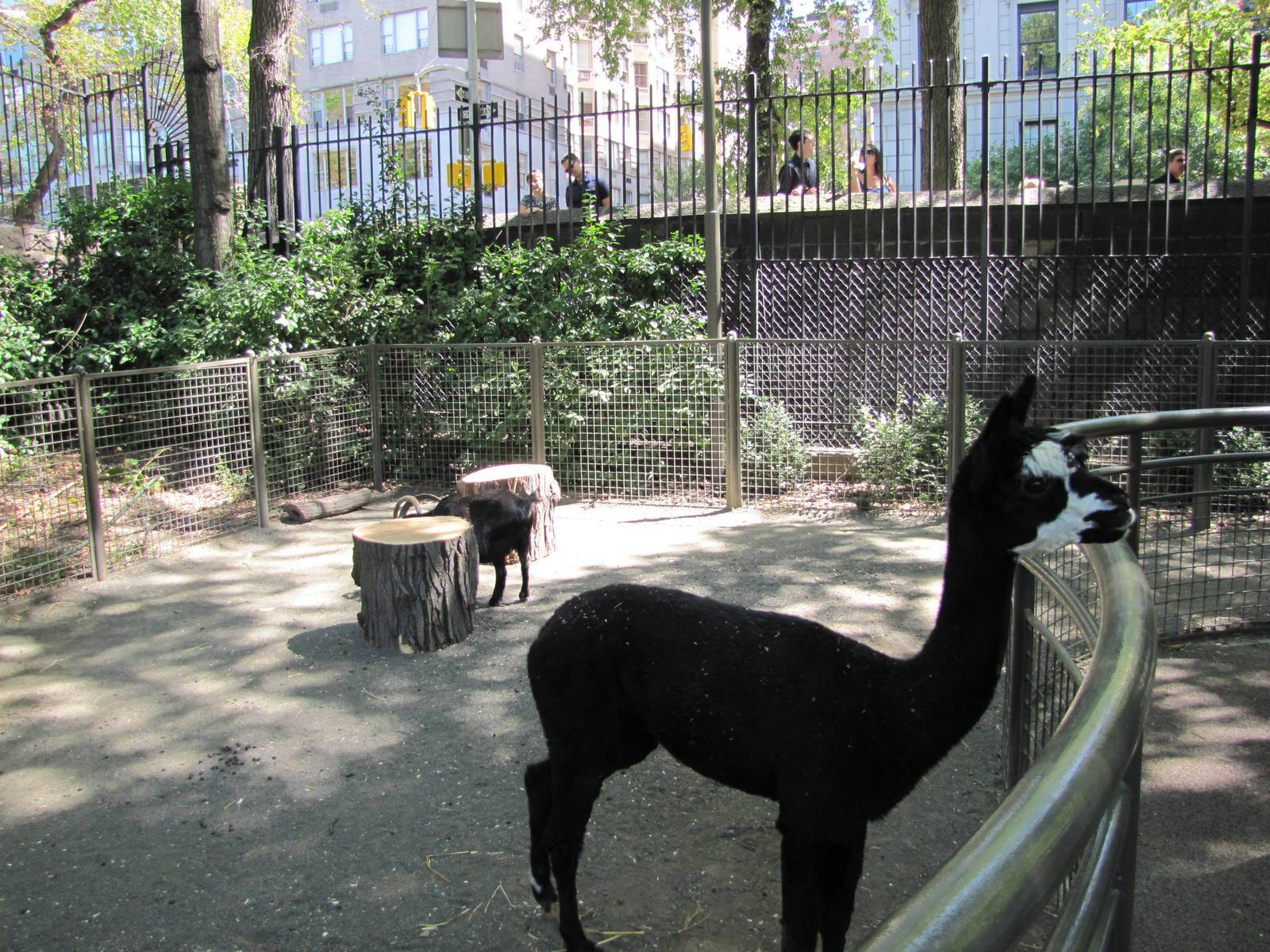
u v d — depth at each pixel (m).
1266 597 6.40
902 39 26.70
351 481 10.69
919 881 3.75
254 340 10.78
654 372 9.73
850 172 10.63
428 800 4.44
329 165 13.88
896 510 9.21
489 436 10.28
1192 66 11.00
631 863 3.93
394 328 11.38
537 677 3.35
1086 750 1.29
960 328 10.53
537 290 11.11
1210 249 10.07
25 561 7.50
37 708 5.46
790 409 9.77
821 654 2.95
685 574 7.48
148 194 13.33
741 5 17.06
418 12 38.25
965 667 2.66
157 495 8.89
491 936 3.53
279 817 4.33
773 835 4.12
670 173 23.48
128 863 4.02
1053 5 27.12
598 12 19.33
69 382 8.73
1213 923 3.34
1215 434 8.41
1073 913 1.42
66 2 22.27
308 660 6.08
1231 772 4.30
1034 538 2.54
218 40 12.05
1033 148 16.58
